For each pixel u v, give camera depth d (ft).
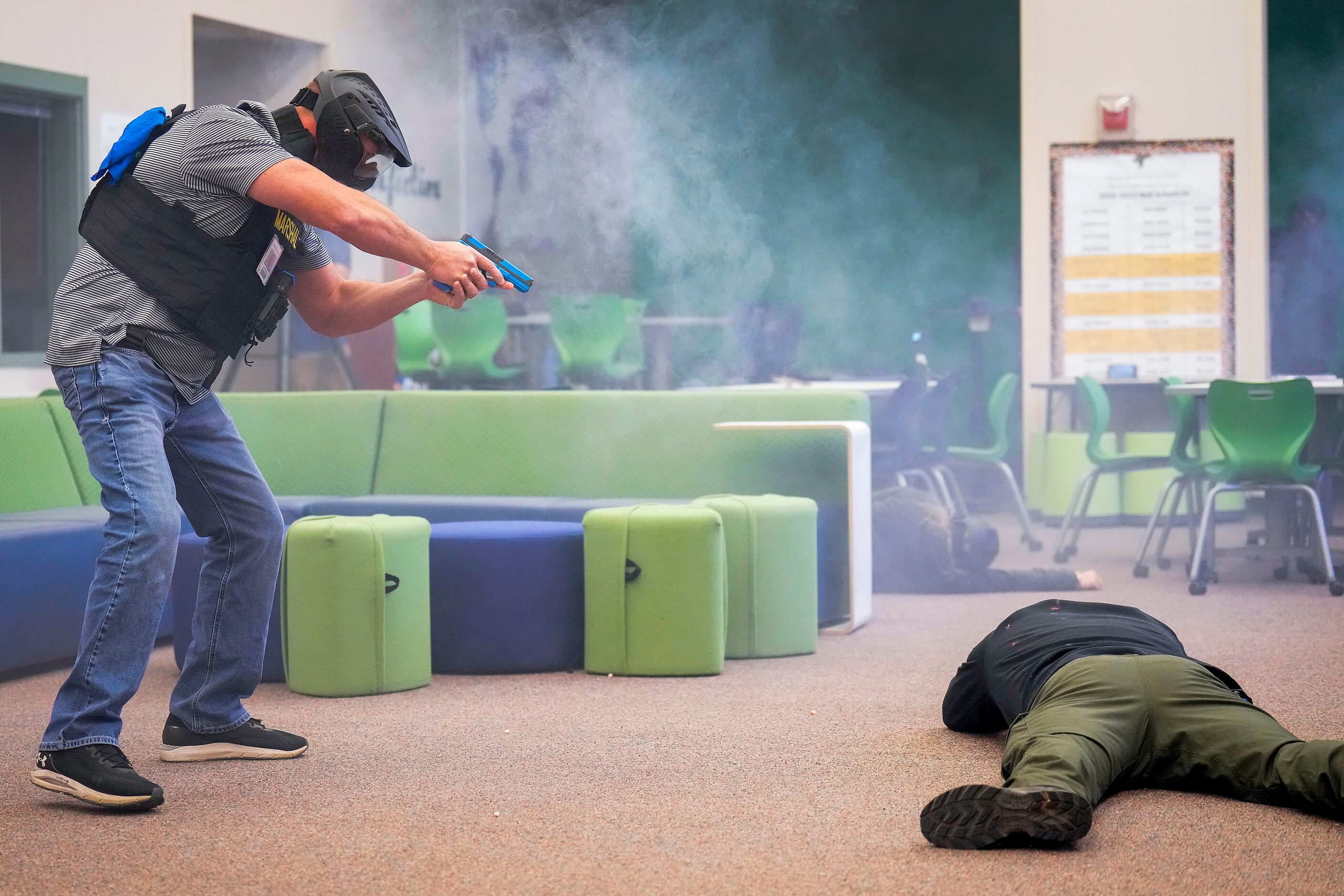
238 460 8.48
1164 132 26.03
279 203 7.49
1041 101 26.40
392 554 10.98
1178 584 17.17
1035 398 26.73
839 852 6.55
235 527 8.54
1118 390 26.12
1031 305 26.55
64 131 25.90
